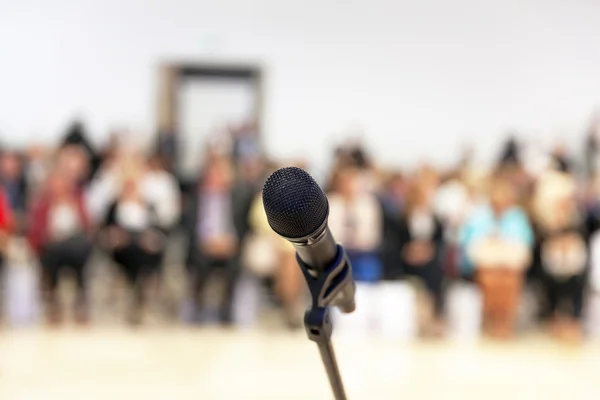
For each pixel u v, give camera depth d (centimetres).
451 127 805
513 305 526
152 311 583
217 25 793
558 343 517
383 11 801
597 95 805
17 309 568
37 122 788
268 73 799
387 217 545
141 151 648
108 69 790
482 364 452
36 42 786
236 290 595
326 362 99
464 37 807
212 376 406
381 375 417
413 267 540
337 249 96
